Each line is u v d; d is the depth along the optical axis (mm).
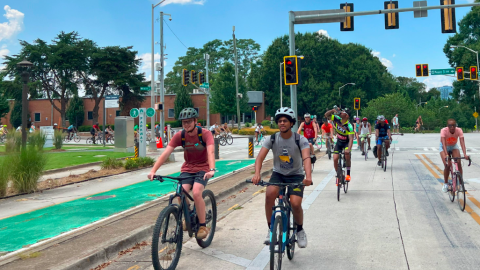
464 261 4641
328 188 9836
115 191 10445
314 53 62969
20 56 52594
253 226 6512
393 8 15500
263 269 4586
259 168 4590
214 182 10992
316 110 61406
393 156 17703
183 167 5273
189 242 5688
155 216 6914
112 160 15773
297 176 4730
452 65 57906
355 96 62531
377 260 4762
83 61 54688
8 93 53094
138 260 5023
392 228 6113
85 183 12211
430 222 6410
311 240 5625
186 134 5004
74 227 6605
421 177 11312
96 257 4887
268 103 65562
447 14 15398
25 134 13859
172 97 61094
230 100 54406
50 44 54406
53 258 4711
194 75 31828
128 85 56000
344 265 4629
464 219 6547
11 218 7445
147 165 16562
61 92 55844
